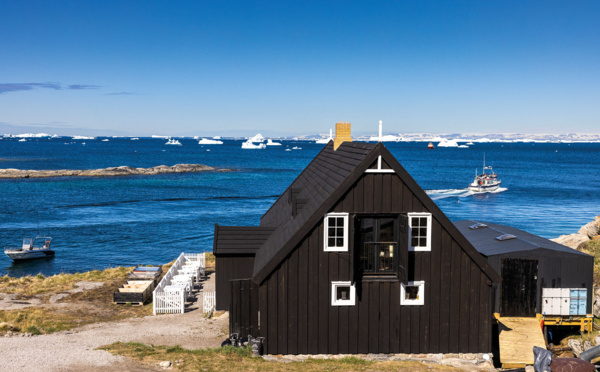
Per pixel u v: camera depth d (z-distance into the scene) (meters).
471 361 16.41
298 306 16.33
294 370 14.58
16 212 71.75
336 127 25.98
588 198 94.81
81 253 48.41
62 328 19.92
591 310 19.91
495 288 20.17
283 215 24.70
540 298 19.94
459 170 168.75
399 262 16.03
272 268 16.08
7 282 29.61
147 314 23.05
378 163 16.25
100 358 14.64
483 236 24.20
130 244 52.56
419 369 15.36
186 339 18.69
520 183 124.75
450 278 16.59
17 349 15.52
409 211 16.42
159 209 77.25
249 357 15.70
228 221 67.19
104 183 114.19
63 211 73.56
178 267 30.47
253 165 191.12
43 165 175.12
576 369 12.06
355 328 16.48
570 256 19.78
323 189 19.34
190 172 148.25
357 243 16.44
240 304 16.75
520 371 16.00
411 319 16.62
